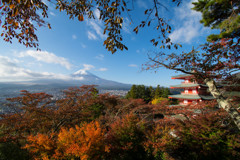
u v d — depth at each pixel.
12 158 4.94
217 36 5.25
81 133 4.88
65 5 2.12
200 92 16.66
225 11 7.06
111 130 6.39
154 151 5.55
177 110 9.72
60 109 9.43
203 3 7.86
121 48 2.09
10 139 5.52
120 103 17.78
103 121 9.82
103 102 14.96
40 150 4.39
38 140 4.49
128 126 6.18
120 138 5.71
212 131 5.54
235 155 4.70
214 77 3.37
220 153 4.92
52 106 10.73
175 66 3.26
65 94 13.49
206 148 5.19
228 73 3.10
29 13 2.31
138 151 5.80
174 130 6.97
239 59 2.83
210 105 8.63
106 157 4.90
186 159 5.30
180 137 6.21
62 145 4.53
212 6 7.35
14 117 7.64
